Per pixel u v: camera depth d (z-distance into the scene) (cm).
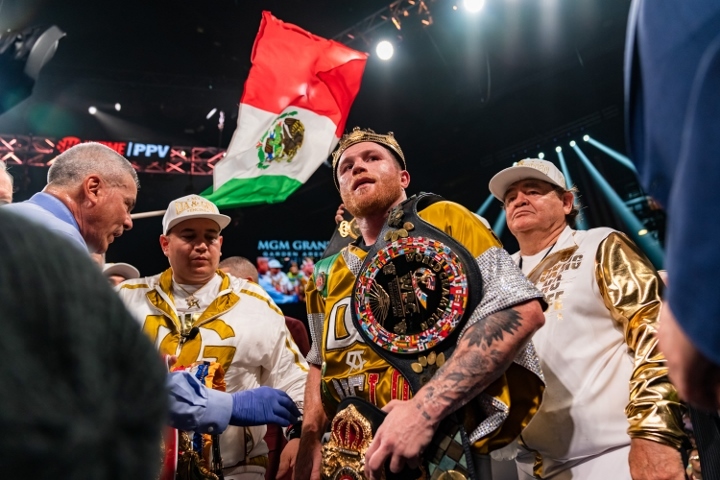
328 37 932
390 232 176
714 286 43
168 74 1043
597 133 1012
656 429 162
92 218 201
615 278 194
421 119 1120
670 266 46
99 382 25
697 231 43
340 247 229
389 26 863
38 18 854
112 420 26
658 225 989
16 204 182
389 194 188
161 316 236
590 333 201
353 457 156
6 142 1033
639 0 59
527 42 899
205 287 247
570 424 195
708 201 43
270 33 374
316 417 196
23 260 25
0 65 251
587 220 1037
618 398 191
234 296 247
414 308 162
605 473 186
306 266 1272
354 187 189
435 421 142
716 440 134
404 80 1016
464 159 1163
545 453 203
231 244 1277
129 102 1076
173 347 228
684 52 50
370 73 997
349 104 375
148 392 28
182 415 173
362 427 156
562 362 201
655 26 54
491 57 938
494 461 241
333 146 362
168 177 1120
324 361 180
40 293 25
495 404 152
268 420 191
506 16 841
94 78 1027
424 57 953
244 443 223
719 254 42
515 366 160
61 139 1053
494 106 1036
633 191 1005
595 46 884
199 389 181
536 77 956
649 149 55
